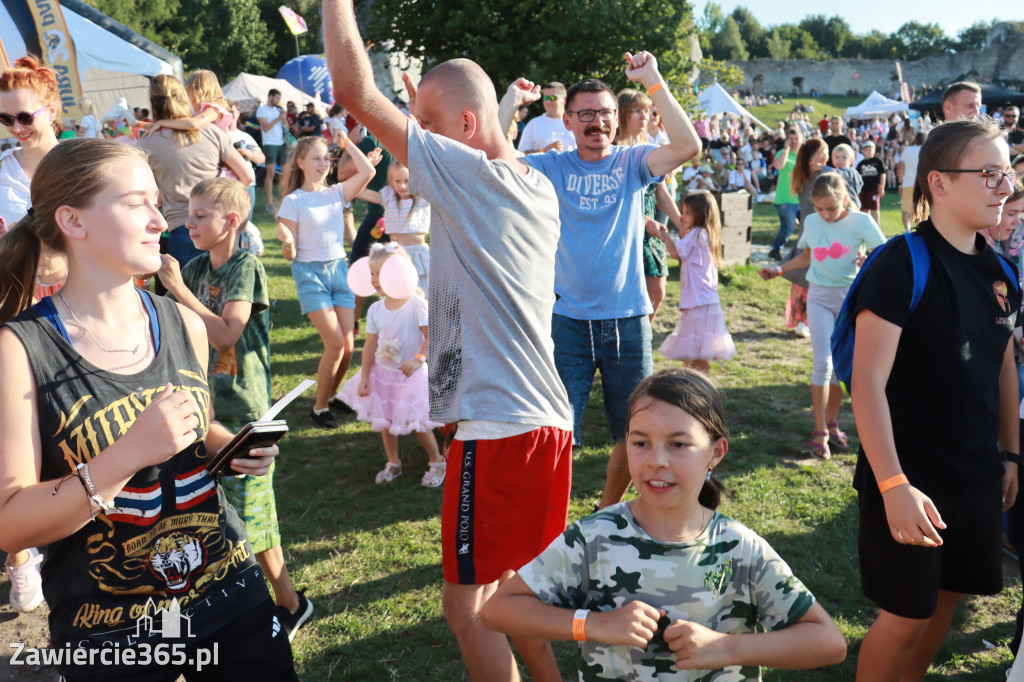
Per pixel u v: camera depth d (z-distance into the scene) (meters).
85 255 1.92
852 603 3.68
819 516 4.50
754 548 1.98
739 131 32.91
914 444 2.63
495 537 2.54
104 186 1.87
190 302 3.04
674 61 14.58
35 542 1.74
